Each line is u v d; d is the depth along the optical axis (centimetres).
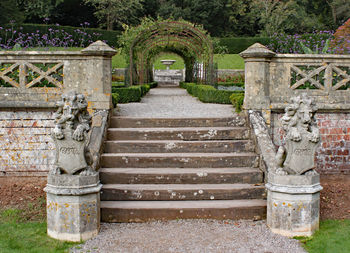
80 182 465
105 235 484
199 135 674
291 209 477
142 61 1603
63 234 467
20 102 676
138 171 596
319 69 708
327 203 602
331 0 3528
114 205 536
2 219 532
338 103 709
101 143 624
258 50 679
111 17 3091
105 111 690
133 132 673
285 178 479
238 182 589
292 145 480
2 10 2211
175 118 708
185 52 1872
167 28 1519
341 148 722
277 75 703
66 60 689
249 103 699
